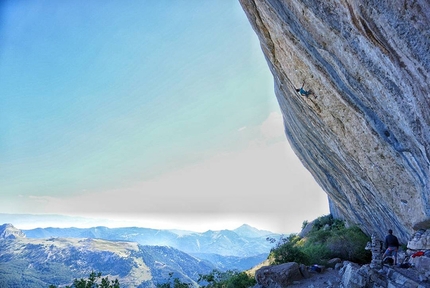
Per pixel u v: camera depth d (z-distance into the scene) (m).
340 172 17.45
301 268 15.48
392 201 12.88
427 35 6.16
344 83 9.99
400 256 12.25
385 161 11.35
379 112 9.59
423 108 7.41
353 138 12.14
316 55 10.20
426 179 9.55
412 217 11.79
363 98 9.73
